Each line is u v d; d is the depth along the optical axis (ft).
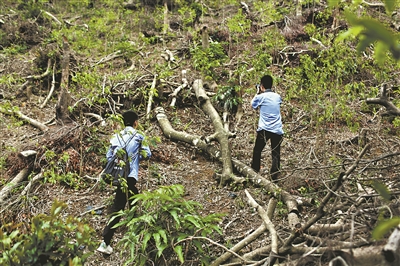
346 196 10.87
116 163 14.83
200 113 24.91
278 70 28.76
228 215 16.69
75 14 44.06
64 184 18.79
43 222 10.81
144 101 25.29
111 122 22.50
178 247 12.56
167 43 35.65
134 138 15.10
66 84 24.13
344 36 4.81
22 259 10.53
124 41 34.27
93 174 19.36
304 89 22.88
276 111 18.15
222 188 18.60
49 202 17.62
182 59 31.86
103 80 26.53
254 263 12.15
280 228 15.03
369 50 26.73
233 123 23.95
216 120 21.83
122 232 15.84
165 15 38.42
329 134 22.12
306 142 21.57
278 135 18.17
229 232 15.60
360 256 8.61
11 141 22.17
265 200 17.24
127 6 43.75
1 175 19.33
